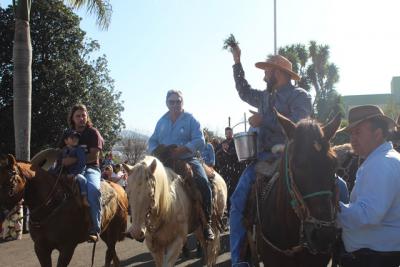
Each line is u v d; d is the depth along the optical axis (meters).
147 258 8.51
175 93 5.86
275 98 4.36
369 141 3.42
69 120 6.12
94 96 24.19
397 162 3.25
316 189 3.05
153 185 4.64
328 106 29.66
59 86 22.55
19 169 5.32
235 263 4.37
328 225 2.97
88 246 9.86
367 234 3.32
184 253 8.29
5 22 22.42
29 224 5.59
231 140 10.90
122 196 6.77
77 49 23.66
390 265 3.38
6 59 22.61
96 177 5.90
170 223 5.11
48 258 5.64
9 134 22.45
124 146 47.19
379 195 3.15
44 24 22.56
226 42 4.94
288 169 3.38
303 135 3.21
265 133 4.39
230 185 10.67
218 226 6.72
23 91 10.83
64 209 5.48
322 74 30.89
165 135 5.95
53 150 6.04
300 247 3.45
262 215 3.96
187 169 5.61
